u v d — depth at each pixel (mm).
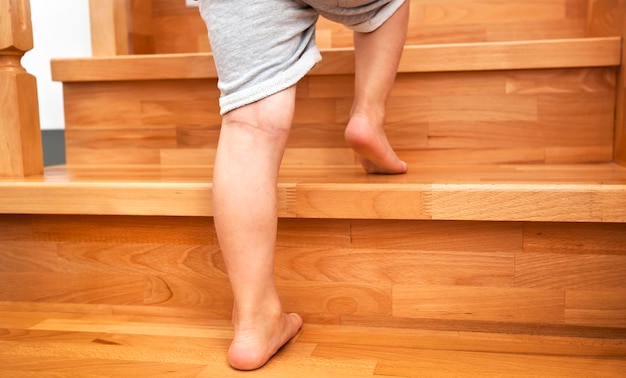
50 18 1854
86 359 947
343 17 1013
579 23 1567
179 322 1100
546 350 947
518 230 994
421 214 994
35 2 1854
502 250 1003
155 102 1483
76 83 1508
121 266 1139
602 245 976
